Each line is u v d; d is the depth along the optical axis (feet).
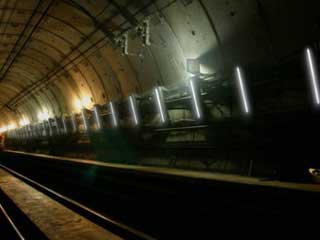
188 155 38.86
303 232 19.27
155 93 40.04
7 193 33.53
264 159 29.45
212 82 33.30
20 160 97.71
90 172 49.26
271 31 28.86
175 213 28.71
